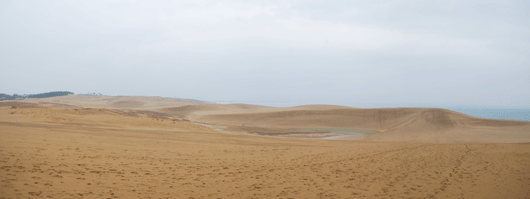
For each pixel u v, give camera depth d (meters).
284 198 7.84
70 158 10.26
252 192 8.26
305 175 10.65
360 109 61.22
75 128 19.67
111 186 7.67
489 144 21.34
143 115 50.25
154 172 9.76
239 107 105.50
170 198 7.21
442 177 10.63
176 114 71.06
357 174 10.99
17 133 13.72
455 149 18.38
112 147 13.81
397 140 31.95
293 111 62.03
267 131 39.12
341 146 20.66
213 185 8.74
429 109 50.75
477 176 10.84
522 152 16.78
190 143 18.06
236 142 20.81
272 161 13.33
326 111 61.16
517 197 8.47
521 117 101.19
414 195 8.41
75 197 6.50
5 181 6.78
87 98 140.62
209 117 61.16
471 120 45.16
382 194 8.46
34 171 8.00
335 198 7.98
